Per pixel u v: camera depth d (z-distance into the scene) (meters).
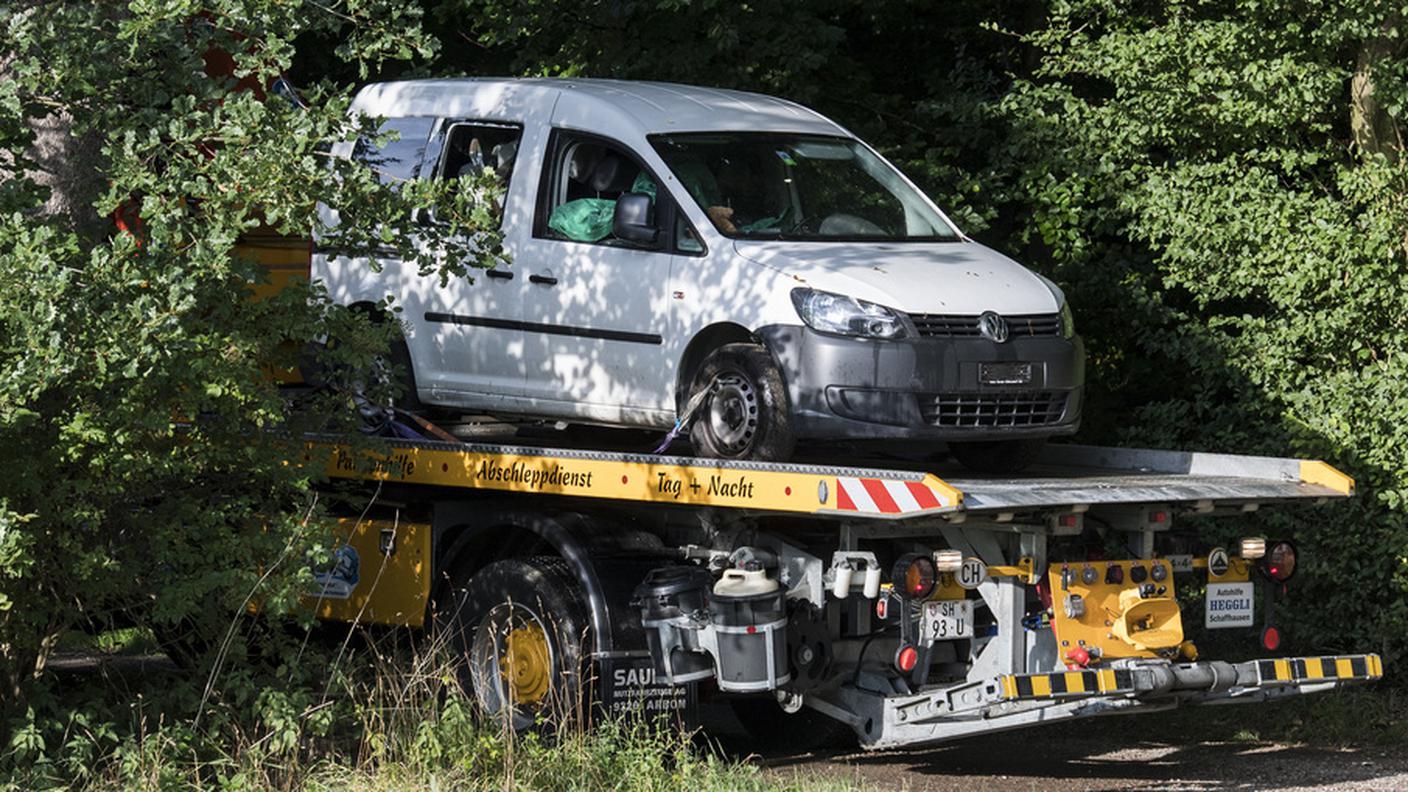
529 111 16.44
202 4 12.66
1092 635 13.35
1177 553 14.26
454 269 13.85
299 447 13.91
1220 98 20.30
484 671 14.73
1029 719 13.23
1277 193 19.98
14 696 13.23
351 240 13.48
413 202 13.16
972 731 13.33
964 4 25.86
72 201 15.98
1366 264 19.22
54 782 12.16
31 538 11.87
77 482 12.40
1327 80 19.78
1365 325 19.48
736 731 16.75
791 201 15.46
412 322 16.92
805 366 13.88
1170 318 21.22
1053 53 22.31
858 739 14.70
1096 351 23.39
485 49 25.84
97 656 14.00
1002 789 13.95
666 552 14.51
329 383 14.58
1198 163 21.34
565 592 14.21
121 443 12.62
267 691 12.77
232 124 12.22
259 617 14.21
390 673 13.64
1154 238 20.80
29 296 11.34
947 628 13.30
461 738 12.72
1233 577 14.53
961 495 12.03
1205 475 15.25
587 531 14.47
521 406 16.11
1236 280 19.98
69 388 12.48
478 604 14.75
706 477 13.45
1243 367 20.22
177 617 12.65
